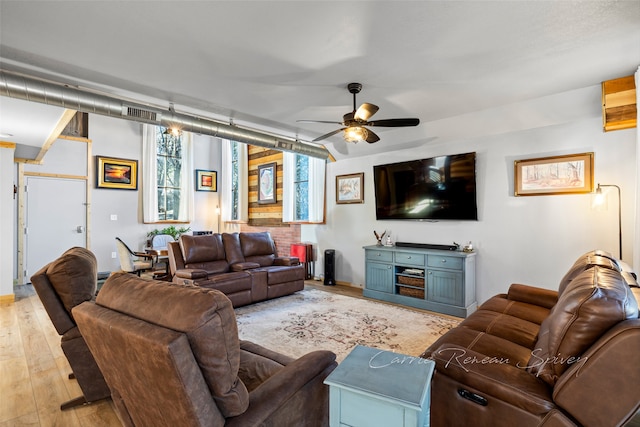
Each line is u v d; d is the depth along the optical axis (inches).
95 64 105.3
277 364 67.9
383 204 199.5
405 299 173.3
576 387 46.3
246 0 73.3
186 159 316.5
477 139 164.4
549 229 142.8
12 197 178.9
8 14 78.6
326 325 140.3
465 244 168.4
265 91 127.6
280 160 282.0
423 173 179.8
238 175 319.9
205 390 41.8
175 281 169.5
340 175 226.8
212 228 338.6
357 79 116.2
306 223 246.8
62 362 106.5
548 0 73.4
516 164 150.8
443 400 59.6
